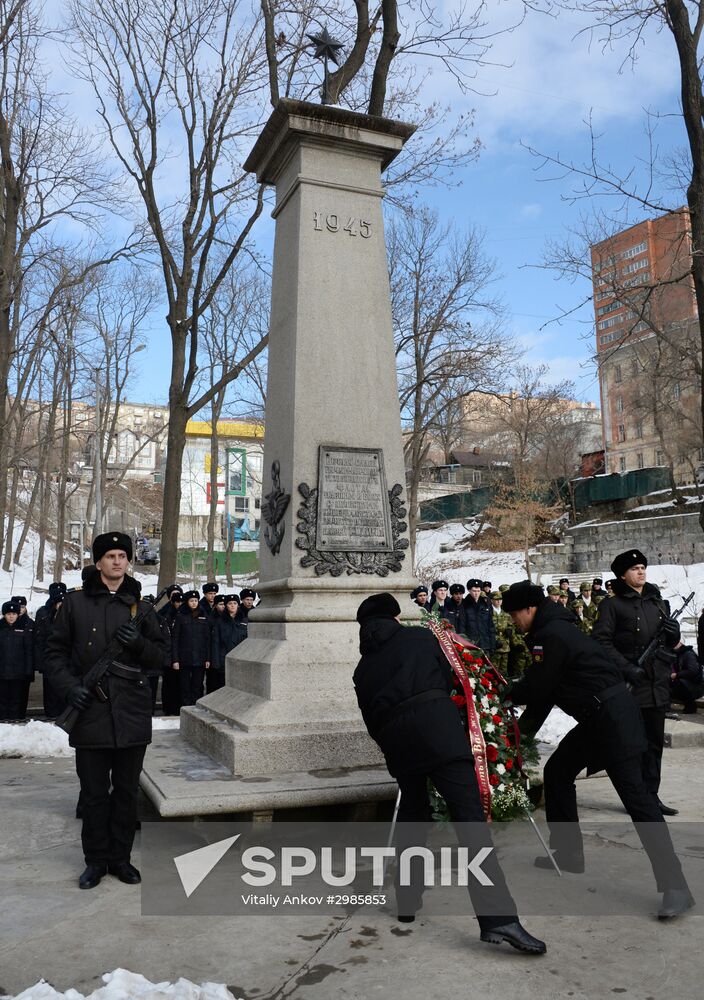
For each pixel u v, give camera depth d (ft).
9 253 51.49
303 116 22.85
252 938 11.87
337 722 18.07
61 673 14.62
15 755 27.84
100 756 14.75
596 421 212.43
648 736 18.03
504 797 14.78
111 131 49.14
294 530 20.75
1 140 49.67
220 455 190.29
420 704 12.12
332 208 23.03
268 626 20.81
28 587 113.50
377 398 22.36
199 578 148.56
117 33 47.47
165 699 41.29
